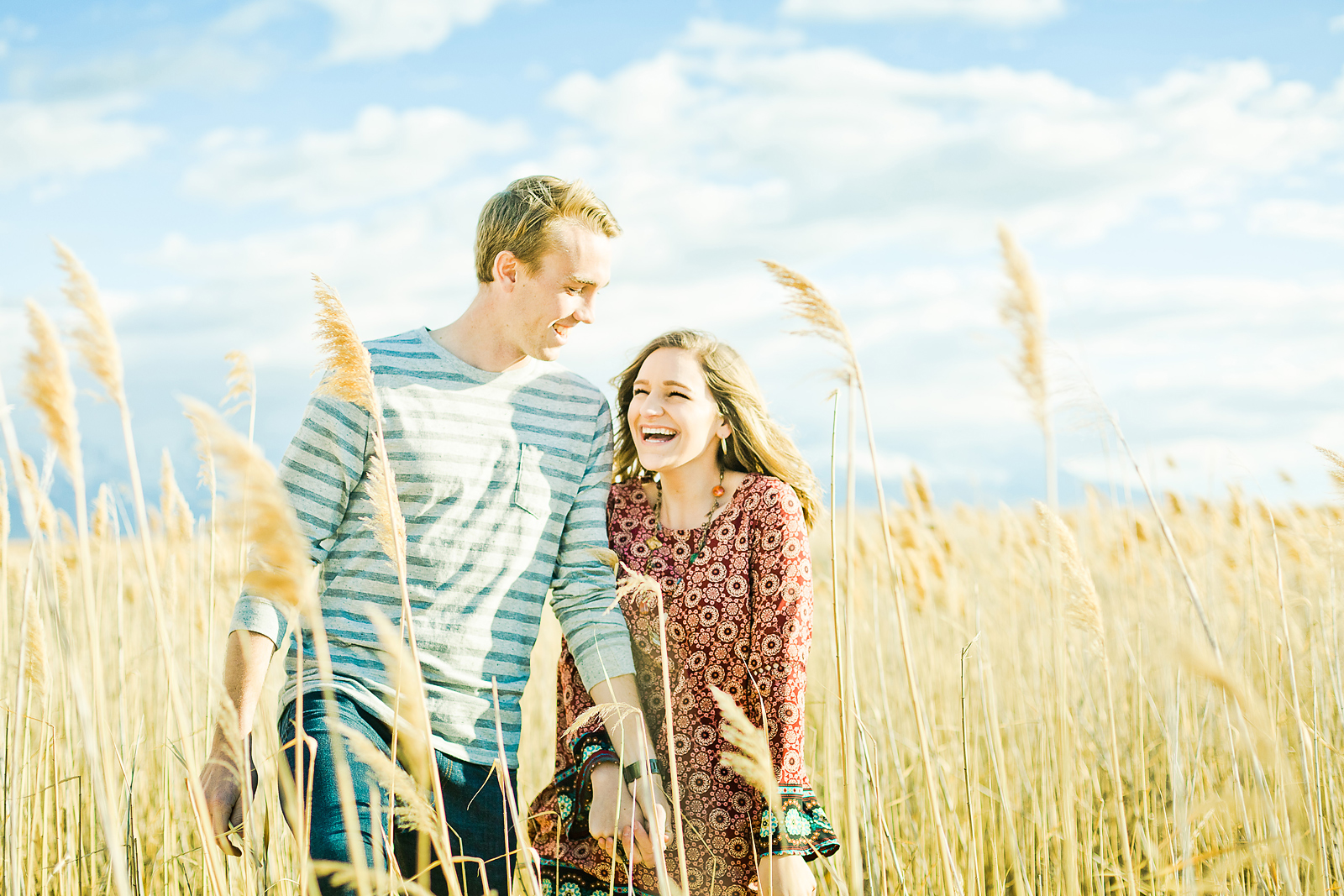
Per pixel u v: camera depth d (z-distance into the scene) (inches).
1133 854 114.9
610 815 94.6
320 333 76.6
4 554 103.7
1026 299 86.4
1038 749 141.6
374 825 73.7
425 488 96.3
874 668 174.4
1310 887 90.5
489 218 102.3
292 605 64.9
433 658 93.7
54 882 106.0
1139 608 170.2
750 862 97.7
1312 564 158.7
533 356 102.3
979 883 99.9
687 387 107.1
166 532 140.3
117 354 62.7
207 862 68.5
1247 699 65.3
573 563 105.7
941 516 205.9
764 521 103.7
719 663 102.9
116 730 108.0
